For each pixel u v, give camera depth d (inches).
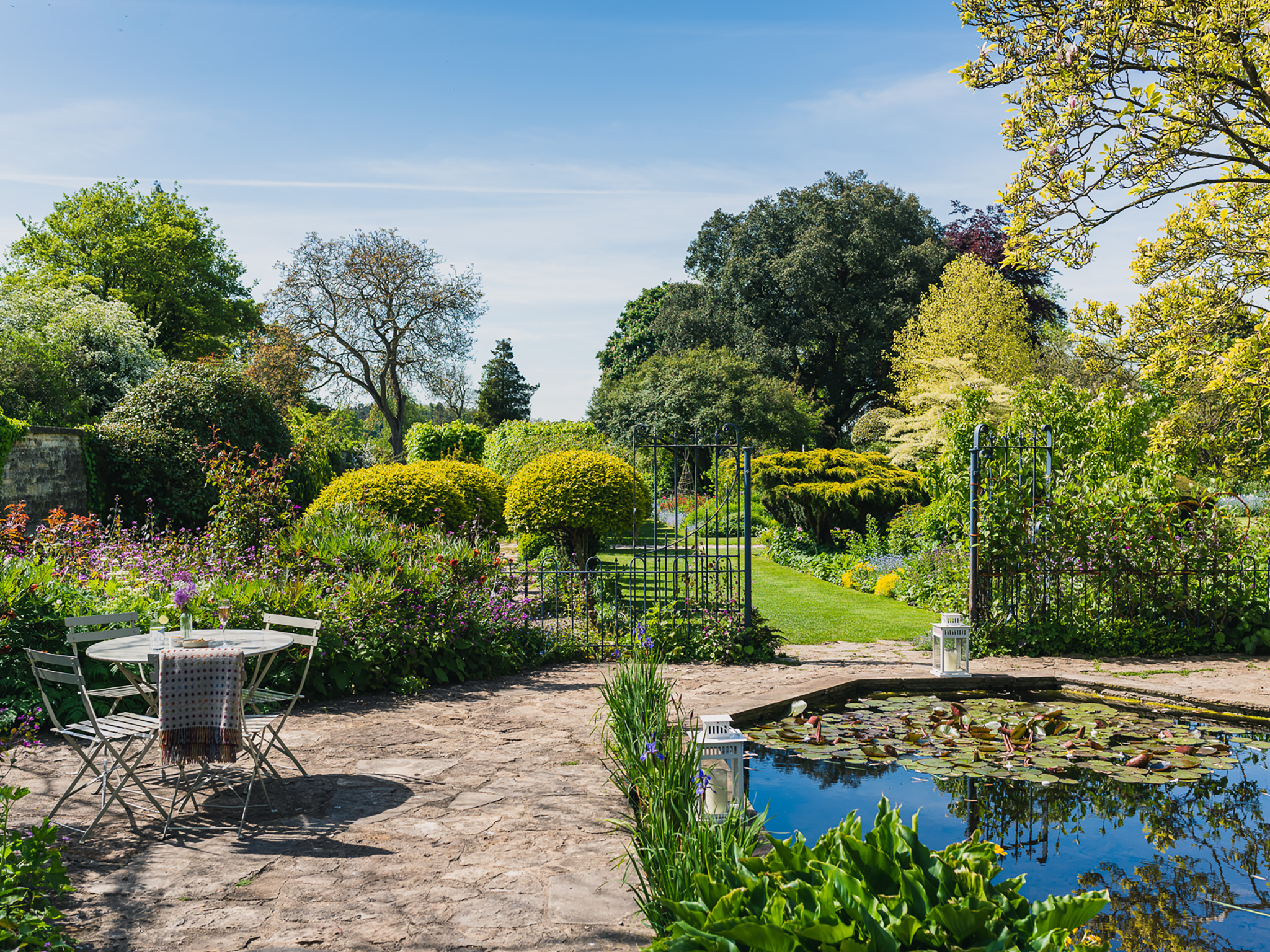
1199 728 223.3
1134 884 135.7
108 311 903.7
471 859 131.2
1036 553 320.5
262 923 109.7
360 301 1309.1
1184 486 436.1
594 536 457.4
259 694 176.6
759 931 67.9
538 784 168.2
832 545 688.4
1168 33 358.9
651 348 1718.8
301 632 245.0
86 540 307.3
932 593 420.8
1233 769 188.4
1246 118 422.0
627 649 300.5
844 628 370.3
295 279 1295.5
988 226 1338.6
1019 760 192.9
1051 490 332.8
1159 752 200.2
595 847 136.3
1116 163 379.6
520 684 266.7
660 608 313.0
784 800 171.6
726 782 146.7
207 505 570.6
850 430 1414.9
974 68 386.0
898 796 173.3
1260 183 415.2
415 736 204.4
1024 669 283.9
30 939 96.3
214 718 145.6
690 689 253.8
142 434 566.6
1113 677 266.4
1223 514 325.7
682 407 1195.3
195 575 270.5
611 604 351.6
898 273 1315.2
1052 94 376.2
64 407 753.0
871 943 66.9
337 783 169.2
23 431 481.4
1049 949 67.9
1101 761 193.2
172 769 176.4
